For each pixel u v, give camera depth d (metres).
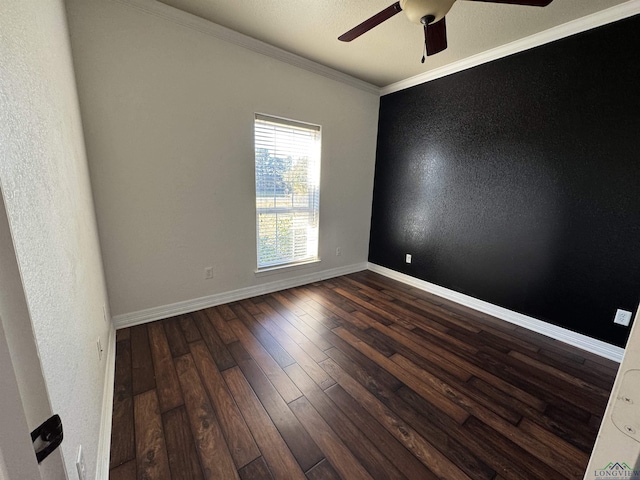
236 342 2.07
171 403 1.48
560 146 2.16
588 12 1.91
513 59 2.37
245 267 2.83
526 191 2.38
